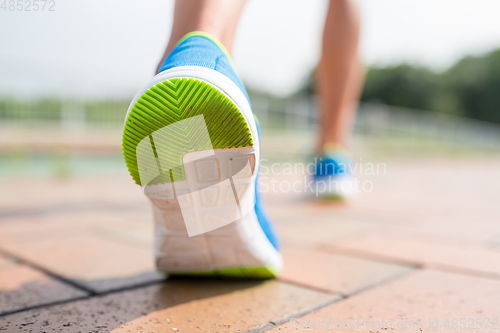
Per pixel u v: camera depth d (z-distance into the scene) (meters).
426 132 13.68
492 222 1.79
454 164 10.11
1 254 1.16
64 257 1.12
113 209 2.13
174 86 0.63
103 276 0.94
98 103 5.55
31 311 0.71
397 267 1.05
